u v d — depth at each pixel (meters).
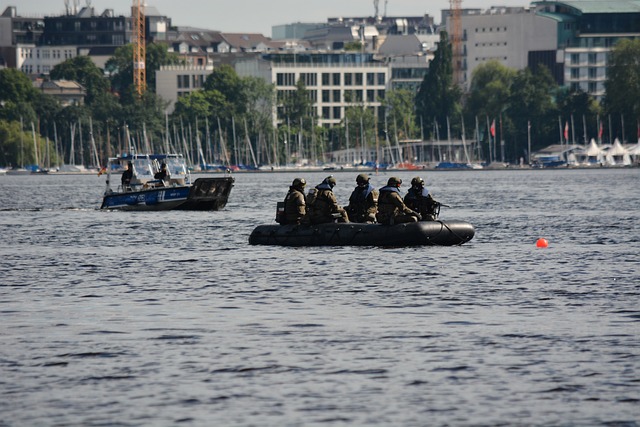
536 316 73.12
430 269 96.56
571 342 65.06
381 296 81.81
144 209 190.12
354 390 55.84
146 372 59.16
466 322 71.25
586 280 90.25
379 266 98.31
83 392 55.81
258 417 52.09
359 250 110.06
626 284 87.75
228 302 79.75
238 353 63.09
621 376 57.69
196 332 68.75
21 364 60.88
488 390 55.72
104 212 191.12
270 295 82.88
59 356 62.62
